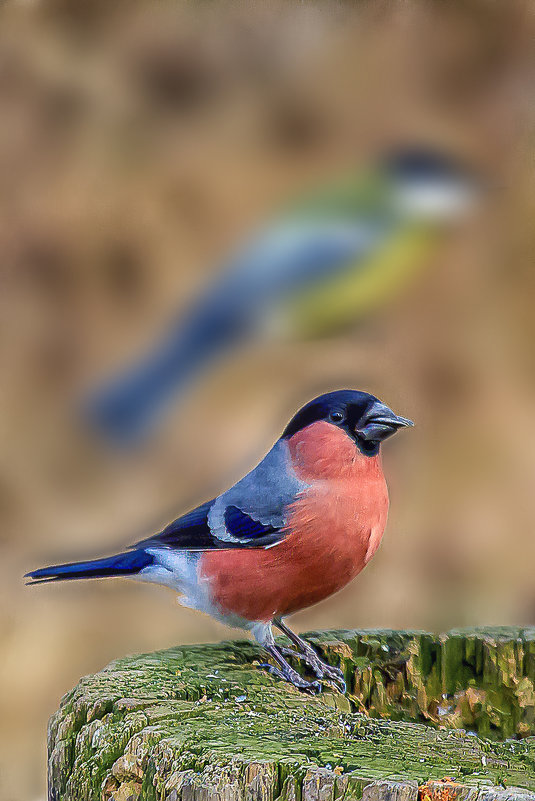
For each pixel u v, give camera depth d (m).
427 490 12.36
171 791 4.36
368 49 16.59
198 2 17.27
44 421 12.73
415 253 9.24
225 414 12.69
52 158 15.74
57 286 14.49
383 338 13.52
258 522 5.92
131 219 14.96
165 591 10.74
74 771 4.90
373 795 4.10
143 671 5.55
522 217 14.35
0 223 14.93
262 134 15.86
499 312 14.03
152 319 13.74
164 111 16.28
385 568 11.34
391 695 6.11
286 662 5.82
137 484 12.28
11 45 16.44
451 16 16.50
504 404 13.16
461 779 4.15
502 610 10.69
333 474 5.93
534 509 11.79
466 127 15.44
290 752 4.41
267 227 9.30
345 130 15.95
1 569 11.45
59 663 10.59
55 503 12.16
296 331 9.12
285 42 17.17
